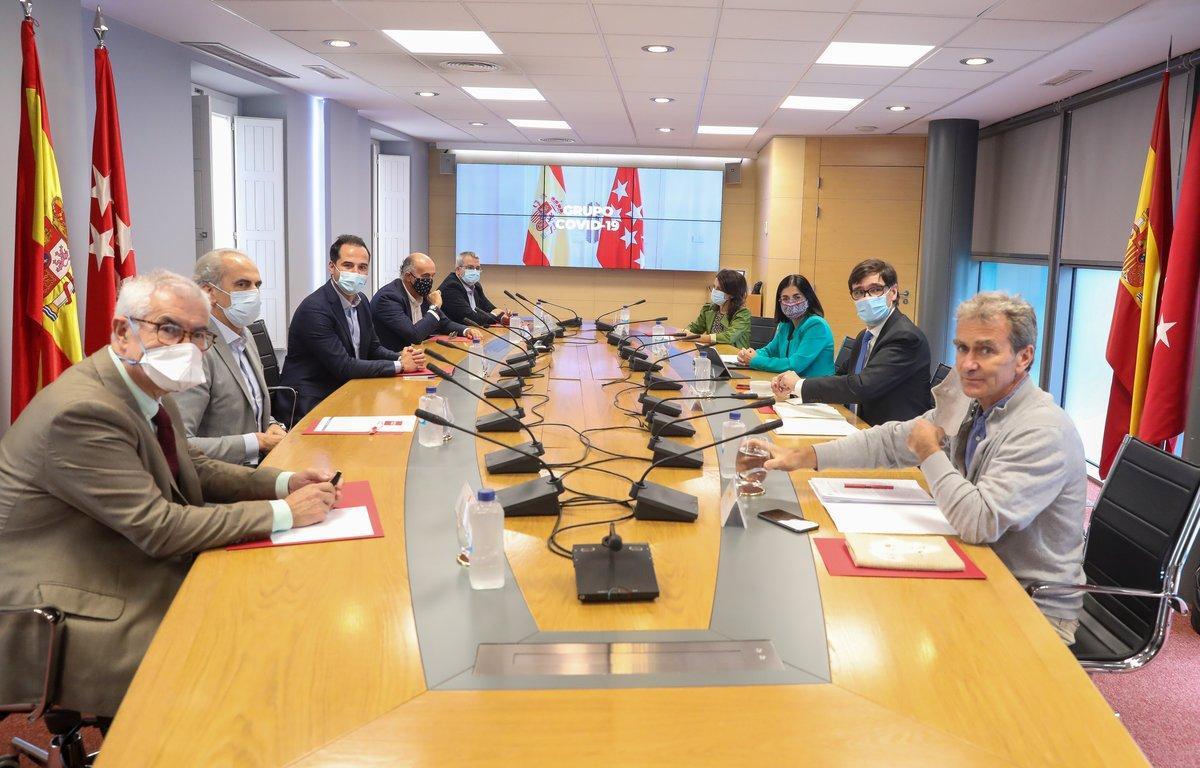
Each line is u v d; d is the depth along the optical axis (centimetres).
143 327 190
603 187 1026
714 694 131
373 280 996
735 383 419
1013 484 193
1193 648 329
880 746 118
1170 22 427
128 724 121
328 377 425
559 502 211
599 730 121
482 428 297
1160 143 426
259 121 717
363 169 858
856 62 535
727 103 693
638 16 441
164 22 502
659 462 219
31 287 358
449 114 819
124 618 184
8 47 365
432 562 180
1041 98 632
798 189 876
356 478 238
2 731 244
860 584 171
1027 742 120
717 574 175
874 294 371
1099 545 243
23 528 184
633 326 723
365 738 118
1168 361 387
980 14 420
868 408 376
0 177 365
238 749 116
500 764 113
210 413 298
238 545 188
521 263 1039
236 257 308
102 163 401
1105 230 584
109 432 183
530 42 507
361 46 540
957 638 149
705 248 1030
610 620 154
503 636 148
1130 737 121
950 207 755
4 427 377
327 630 149
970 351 207
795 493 229
